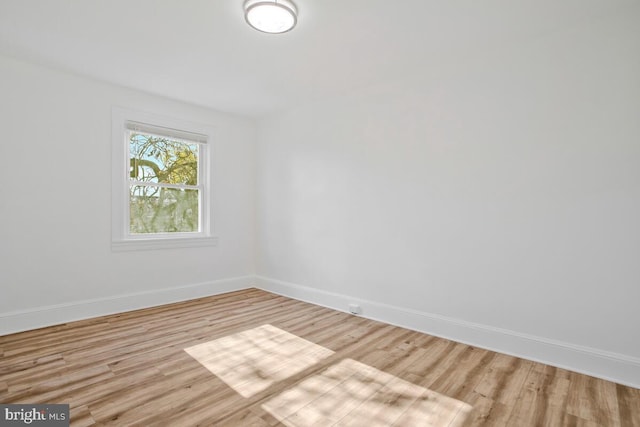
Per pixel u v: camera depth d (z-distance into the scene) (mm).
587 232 2186
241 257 4438
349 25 2246
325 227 3713
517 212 2453
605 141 2125
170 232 3836
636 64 2031
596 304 2156
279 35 2389
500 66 2537
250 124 4508
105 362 2270
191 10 2092
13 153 2789
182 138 3844
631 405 1827
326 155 3709
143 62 2830
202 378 2076
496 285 2551
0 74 2719
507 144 2498
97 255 3246
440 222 2840
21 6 2057
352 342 2682
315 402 1838
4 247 2754
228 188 4289
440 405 1820
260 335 2812
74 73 3062
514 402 1852
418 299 2973
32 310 2877
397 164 3115
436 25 2244
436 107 2869
